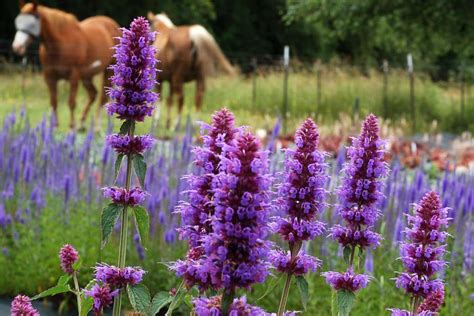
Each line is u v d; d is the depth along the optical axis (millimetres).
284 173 3102
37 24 19203
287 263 3117
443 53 45781
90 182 8328
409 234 3363
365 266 6242
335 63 32438
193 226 2893
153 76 3457
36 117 19641
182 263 2885
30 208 8375
